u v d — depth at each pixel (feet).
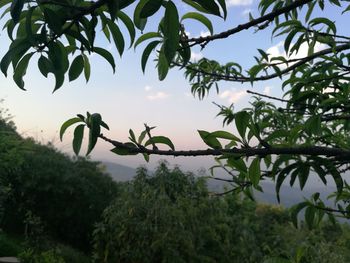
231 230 37.70
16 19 3.19
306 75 7.62
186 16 4.75
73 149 4.16
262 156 4.89
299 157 5.18
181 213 34.04
